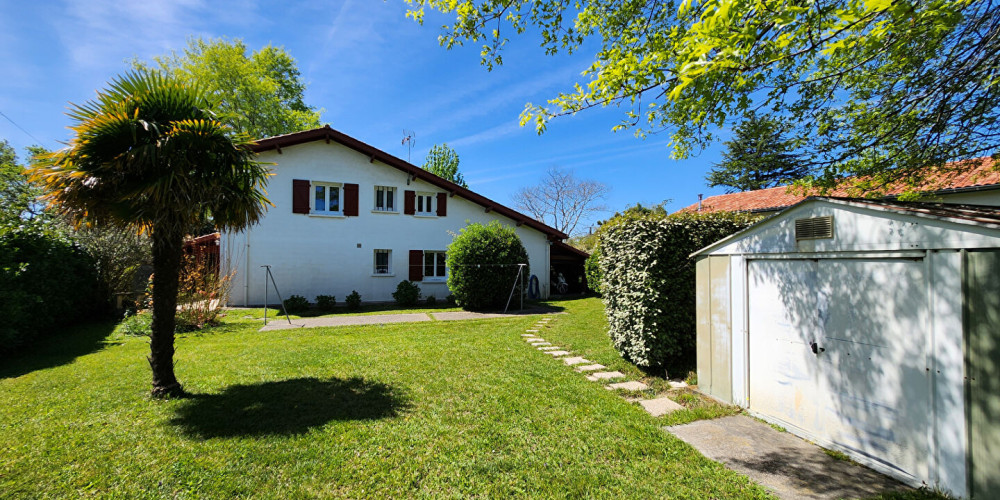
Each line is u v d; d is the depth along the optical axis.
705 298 4.56
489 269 12.25
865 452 2.88
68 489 2.55
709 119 3.51
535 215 32.31
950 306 2.35
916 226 2.51
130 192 3.73
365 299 14.62
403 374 5.21
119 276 10.48
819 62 3.95
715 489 2.59
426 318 10.71
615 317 5.92
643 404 4.23
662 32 4.05
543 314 11.45
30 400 4.14
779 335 3.60
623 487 2.62
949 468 2.37
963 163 4.52
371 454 3.03
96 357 6.09
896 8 2.26
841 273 3.05
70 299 8.56
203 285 9.30
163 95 3.96
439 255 16.03
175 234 4.16
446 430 3.47
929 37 3.40
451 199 16.05
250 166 4.43
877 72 3.89
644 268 5.26
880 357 2.78
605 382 4.98
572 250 18.56
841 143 4.41
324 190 14.41
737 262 4.08
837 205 3.04
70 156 3.71
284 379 4.96
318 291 14.00
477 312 12.00
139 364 5.61
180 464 2.85
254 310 12.26
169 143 3.68
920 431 2.54
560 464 2.91
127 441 3.22
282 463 2.88
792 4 2.31
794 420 3.45
